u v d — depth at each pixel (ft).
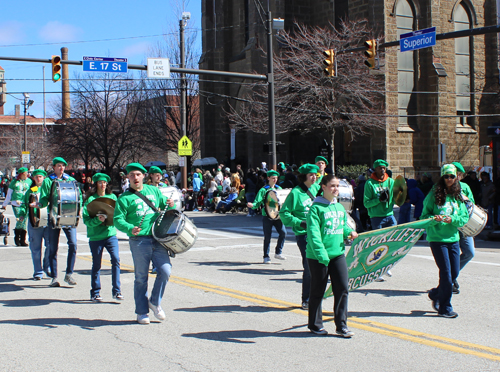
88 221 25.46
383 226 31.86
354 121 102.12
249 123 113.70
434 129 111.75
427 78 112.78
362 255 20.47
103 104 141.38
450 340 19.27
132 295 27.58
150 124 141.90
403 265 35.50
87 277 32.81
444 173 22.22
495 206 56.80
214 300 26.22
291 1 120.57
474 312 23.30
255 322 22.08
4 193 133.18
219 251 43.39
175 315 23.38
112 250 26.22
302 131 113.60
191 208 89.15
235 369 16.51
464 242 26.09
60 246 47.37
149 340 19.71
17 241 46.70
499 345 18.74
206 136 134.21
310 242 18.90
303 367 16.61
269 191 35.81
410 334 20.04
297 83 102.89
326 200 19.21
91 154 140.97
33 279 32.09
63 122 153.99
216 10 133.59
